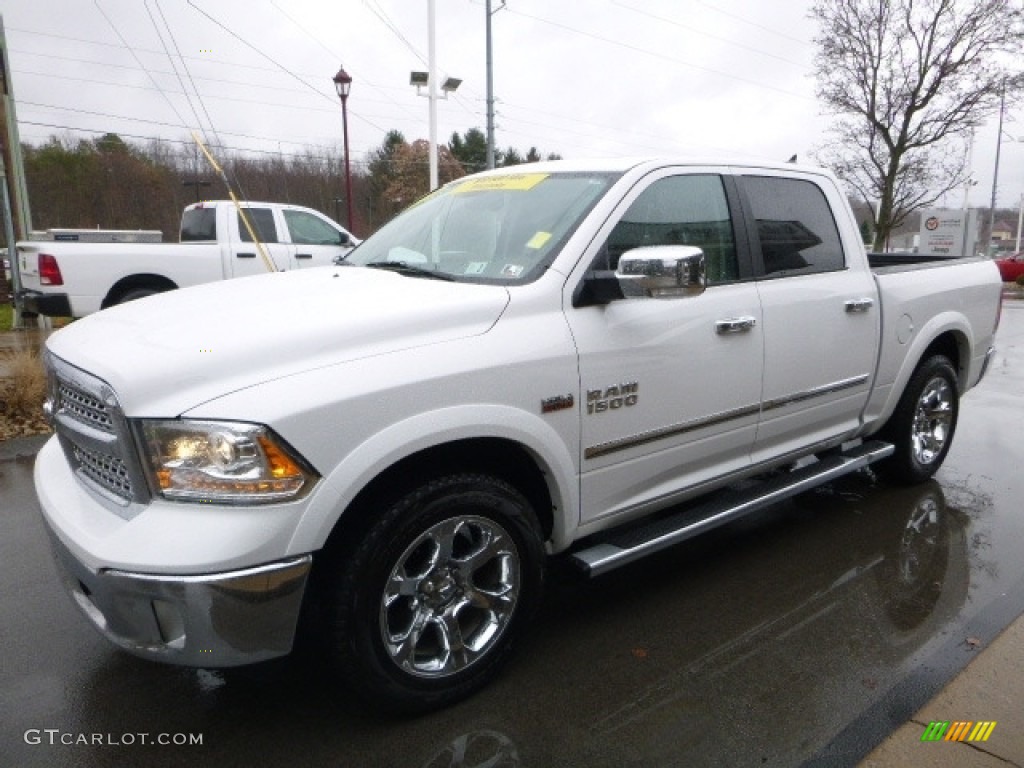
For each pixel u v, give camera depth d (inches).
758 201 151.8
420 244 142.9
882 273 178.1
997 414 283.4
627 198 128.9
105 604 93.0
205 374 91.8
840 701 110.9
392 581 101.2
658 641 127.8
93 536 94.1
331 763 99.3
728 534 172.9
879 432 192.2
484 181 152.5
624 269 113.9
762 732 104.4
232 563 88.1
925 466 197.8
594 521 124.9
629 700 111.8
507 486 110.5
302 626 117.7
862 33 791.1
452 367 103.0
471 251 132.0
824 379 159.2
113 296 381.4
